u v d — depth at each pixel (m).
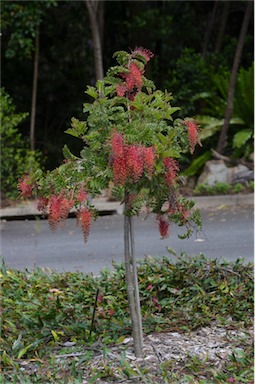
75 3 16.70
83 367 4.79
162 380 4.57
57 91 18.20
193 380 4.50
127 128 4.70
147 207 4.97
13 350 5.04
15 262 8.92
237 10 18.03
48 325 5.48
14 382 4.47
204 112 16.50
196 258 6.68
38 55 17.38
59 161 17.75
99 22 16.83
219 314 5.85
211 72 16.48
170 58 17.80
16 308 5.80
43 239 10.50
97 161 4.74
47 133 18.39
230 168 14.30
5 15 15.11
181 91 15.79
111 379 4.59
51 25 17.34
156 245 9.73
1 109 14.04
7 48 17.11
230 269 6.56
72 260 8.95
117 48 18.19
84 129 4.91
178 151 4.93
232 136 16.09
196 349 5.12
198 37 17.66
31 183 4.86
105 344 5.03
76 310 5.75
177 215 5.02
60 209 4.68
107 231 10.96
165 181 4.79
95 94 4.86
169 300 6.03
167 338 5.34
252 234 10.35
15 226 11.72
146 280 6.23
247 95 15.41
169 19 16.67
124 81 5.05
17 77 18.12
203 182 14.18
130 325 5.43
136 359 4.91
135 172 4.47
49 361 4.83
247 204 13.12
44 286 6.35
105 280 6.48
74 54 17.36
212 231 10.67
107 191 13.36
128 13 17.81
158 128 4.78
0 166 13.45
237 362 4.80
